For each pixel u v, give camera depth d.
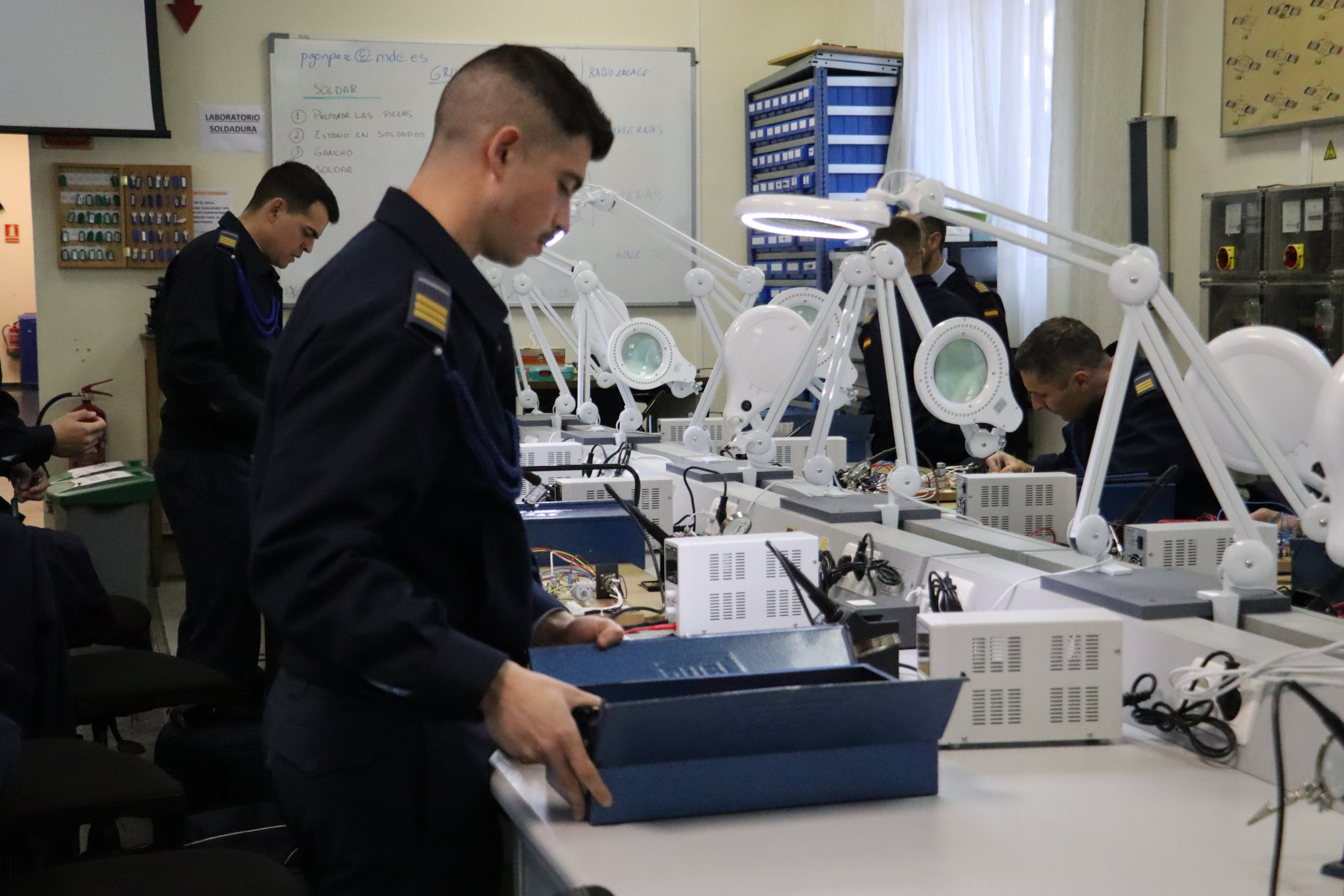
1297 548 2.08
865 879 1.13
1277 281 3.62
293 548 1.15
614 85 6.04
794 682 1.39
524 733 1.17
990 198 4.96
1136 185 4.39
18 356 9.68
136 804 1.76
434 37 5.83
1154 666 1.59
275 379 1.25
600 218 6.04
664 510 2.89
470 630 1.36
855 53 5.52
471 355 1.28
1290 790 1.36
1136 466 2.82
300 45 5.64
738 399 2.79
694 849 1.19
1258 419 1.65
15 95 5.29
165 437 3.32
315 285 1.25
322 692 1.32
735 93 6.23
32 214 5.48
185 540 3.33
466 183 1.31
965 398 2.24
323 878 1.35
